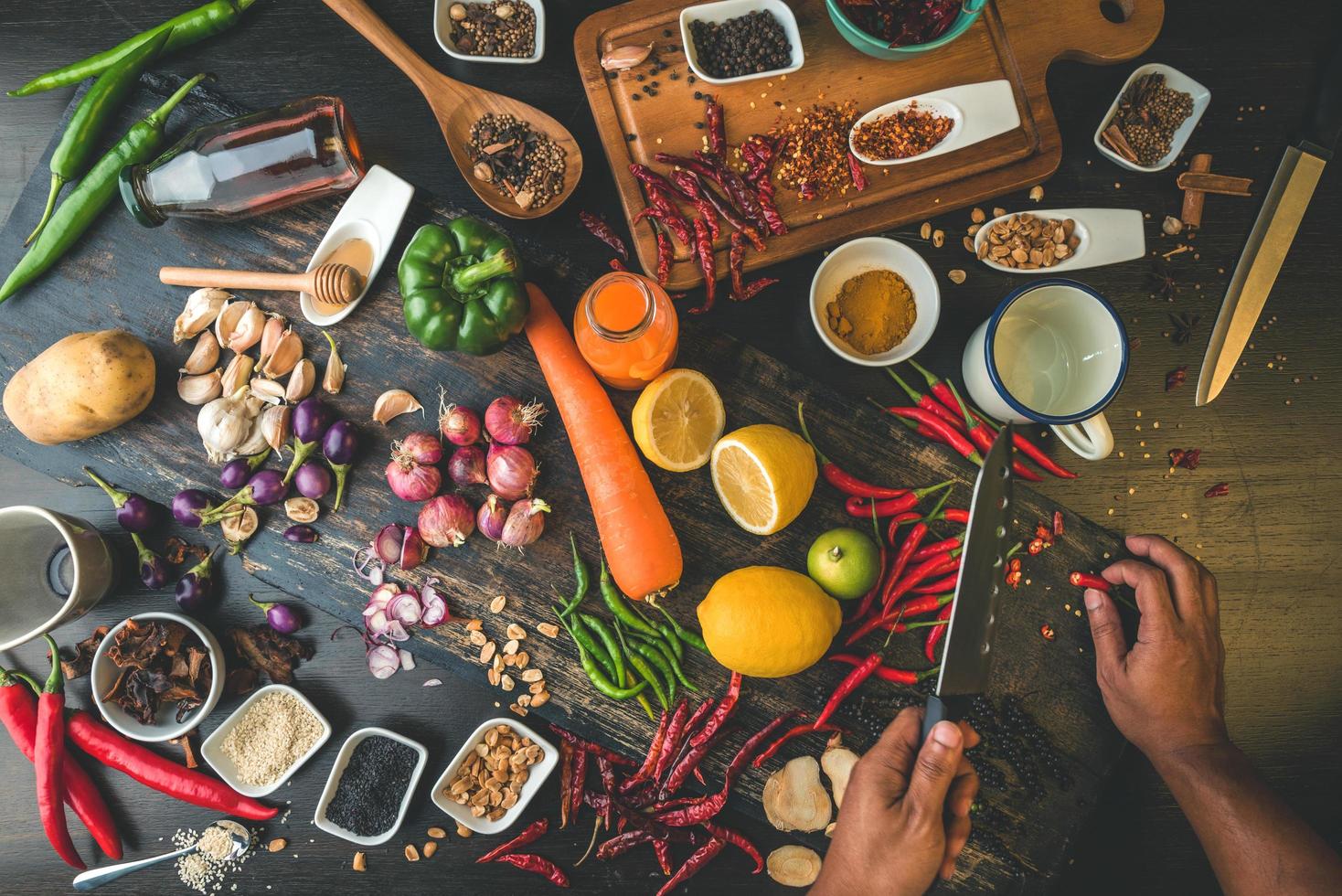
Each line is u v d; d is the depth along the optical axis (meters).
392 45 1.74
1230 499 1.79
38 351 1.76
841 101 1.76
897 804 1.32
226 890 1.78
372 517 1.72
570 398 1.63
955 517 1.68
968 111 1.72
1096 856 1.75
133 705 1.68
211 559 1.75
